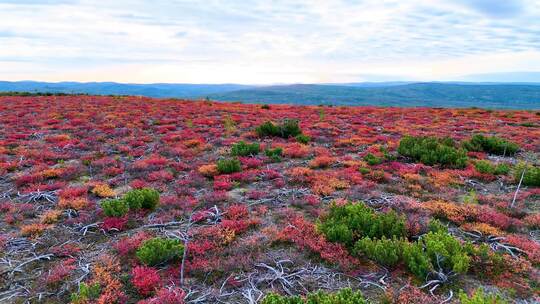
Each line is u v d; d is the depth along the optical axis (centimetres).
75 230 467
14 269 375
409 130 1343
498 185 666
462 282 346
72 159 854
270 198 587
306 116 1755
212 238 444
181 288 338
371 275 357
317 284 349
